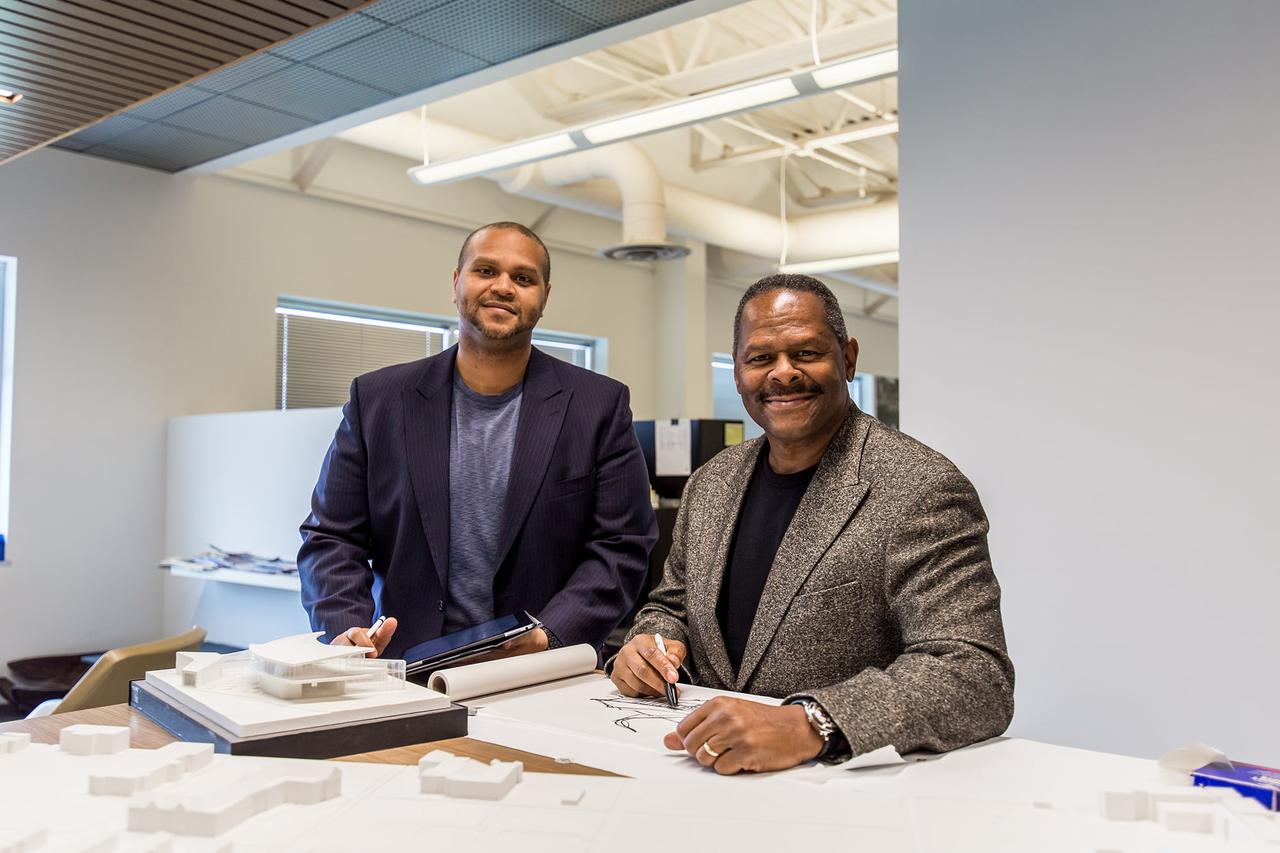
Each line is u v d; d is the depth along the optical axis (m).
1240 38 2.47
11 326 4.69
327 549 1.95
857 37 5.43
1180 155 2.55
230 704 1.12
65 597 4.82
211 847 0.77
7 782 0.94
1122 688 2.60
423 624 1.92
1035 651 2.75
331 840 0.81
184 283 5.33
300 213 6.00
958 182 2.93
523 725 1.25
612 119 4.50
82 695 2.54
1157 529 2.56
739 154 7.66
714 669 1.52
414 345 7.01
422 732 1.13
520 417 1.98
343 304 6.33
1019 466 2.80
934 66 2.99
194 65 3.28
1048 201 2.77
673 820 0.87
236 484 4.64
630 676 1.42
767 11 6.12
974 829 0.86
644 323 8.60
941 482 1.35
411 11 3.52
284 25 2.98
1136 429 2.60
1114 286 2.65
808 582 1.41
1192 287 2.53
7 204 4.65
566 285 7.91
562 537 1.97
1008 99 2.85
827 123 7.97
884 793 0.97
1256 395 2.42
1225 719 2.45
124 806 0.87
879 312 11.65
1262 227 2.43
